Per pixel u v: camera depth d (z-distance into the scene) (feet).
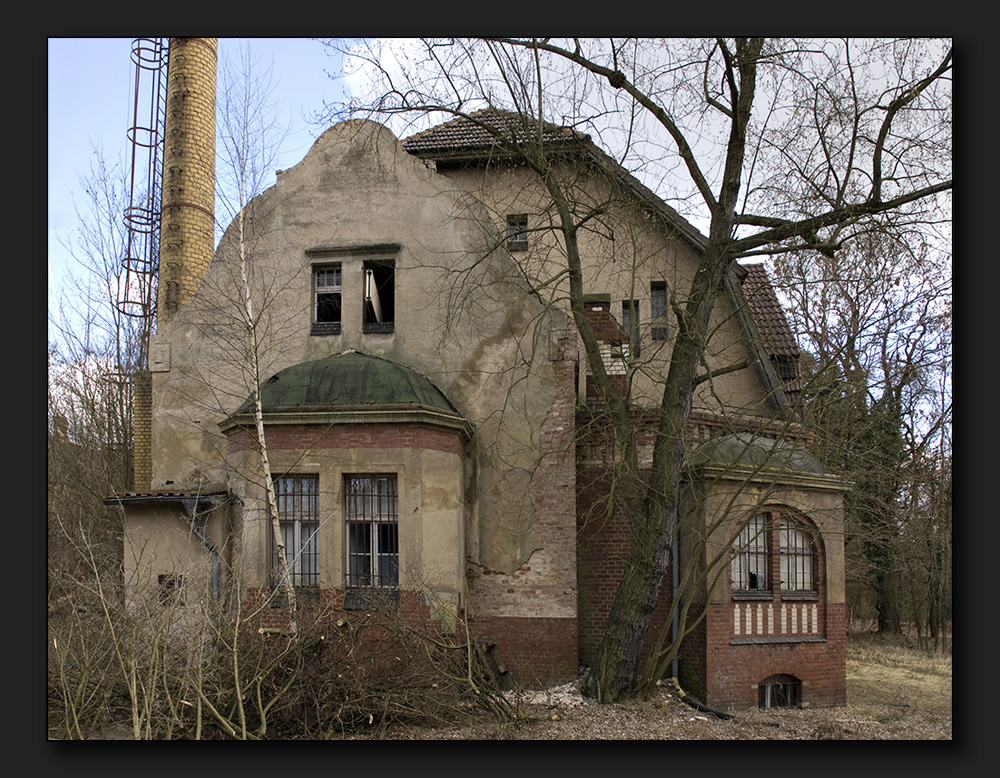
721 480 47.44
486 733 34.60
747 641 46.96
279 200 54.60
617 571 50.67
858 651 77.87
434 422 46.03
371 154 54.13
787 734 37.88
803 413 52.70
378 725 34.65
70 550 51.39
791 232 41.98
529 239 65.00
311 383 47.85
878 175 40.88
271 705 31.81
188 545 48.49
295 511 46.57
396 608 40.88
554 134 46.37
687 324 42.52
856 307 65.62
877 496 78.38
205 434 53.16
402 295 52.60
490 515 49.80
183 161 83.25
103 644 33.24
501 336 51.42
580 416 51.72
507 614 48.80
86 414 90.89
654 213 54.03
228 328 53.72
